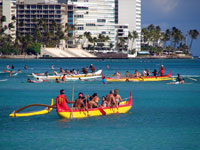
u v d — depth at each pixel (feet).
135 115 199.11
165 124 177.47
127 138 152.56
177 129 167.43
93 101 196.85
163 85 379.35
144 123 179.42
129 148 139.33
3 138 151.94
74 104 192.65
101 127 170.40
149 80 431.02
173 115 200.23
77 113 189.37
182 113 206.69
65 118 187.11
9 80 443.73
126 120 185.78
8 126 172.55
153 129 167.53
